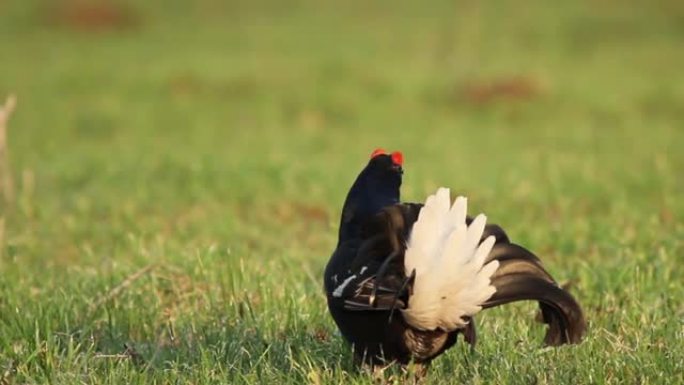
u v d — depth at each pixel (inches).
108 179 706.2
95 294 367.9
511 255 239.6
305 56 1448.1
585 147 921.5
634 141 953.5
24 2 1763.0
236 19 1753.2
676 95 1202.0
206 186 681.6
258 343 312.0
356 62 1395.2
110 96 1205.1
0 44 1529.3
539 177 719.1
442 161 823.7
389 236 246.5
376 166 275.7
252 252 465.7
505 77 1240.8
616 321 326.6
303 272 409.1
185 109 1149.1
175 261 410.3
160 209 605.9
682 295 359.3
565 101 1175.0
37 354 296.5
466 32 1584.6
